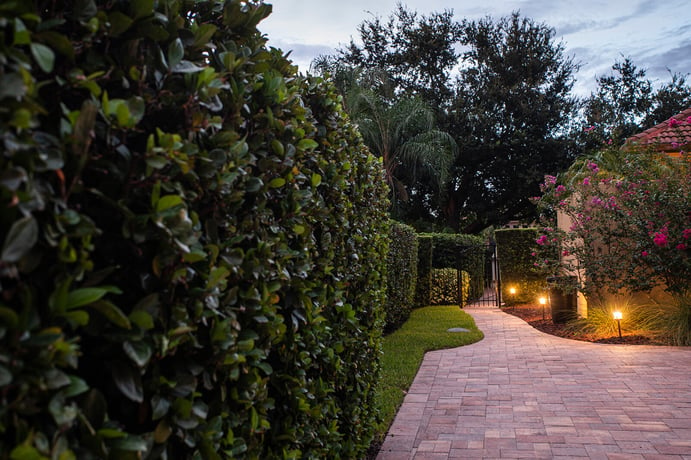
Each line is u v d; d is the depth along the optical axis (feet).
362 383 11.84
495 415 15.98
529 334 29.89
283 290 7.57
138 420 4.44
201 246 4.90
